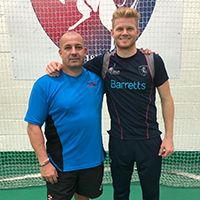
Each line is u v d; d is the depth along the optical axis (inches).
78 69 42.2
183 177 82.4
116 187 50.7
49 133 43.7
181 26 81.3
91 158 44.8
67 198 45.1
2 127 92.4
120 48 42.5
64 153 43.3
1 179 82.4
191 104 89.5
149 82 43.4
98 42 83.3
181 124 91.7
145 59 43.0
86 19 81.0
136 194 71.8
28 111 41.4
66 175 43.8
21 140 94.0
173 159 93.4
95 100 44.3
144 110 44.4
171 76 86.4
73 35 39.8
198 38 82.4
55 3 79.7
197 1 79.3
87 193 48.6
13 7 80.4
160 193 72.3
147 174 46.6
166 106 46.1
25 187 76.8
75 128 42.1
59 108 41.3
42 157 42.0
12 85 88.4
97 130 45.0
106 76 45.3
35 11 80.6
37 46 84.1
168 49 83.6
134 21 40.7
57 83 41.8
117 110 45.2
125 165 47.4
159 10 80.0
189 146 93.4
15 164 94.1
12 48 84.2
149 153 45.6
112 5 79.7
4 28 82.2
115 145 46.9
